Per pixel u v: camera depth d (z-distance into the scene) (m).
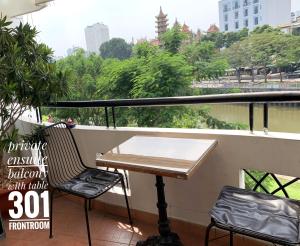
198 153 1.46
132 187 2.10
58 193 2.57
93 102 2.10
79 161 2.29
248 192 1.43
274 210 1.26
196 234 1.90
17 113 2.31
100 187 1.83
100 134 2.16
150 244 1.73
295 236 1.07
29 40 2.19
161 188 1.64
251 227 1.14
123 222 2.12
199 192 1.83
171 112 2.47
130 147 1.64
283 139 1.48
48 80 2.12
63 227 2.10
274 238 1.07
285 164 1.50
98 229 2.05
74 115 2.57
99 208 2.32
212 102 1.67
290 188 1.62
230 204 1.32
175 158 1.40
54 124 2.30
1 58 1.92
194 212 1.88
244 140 1.60
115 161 1.43
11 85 1.93
